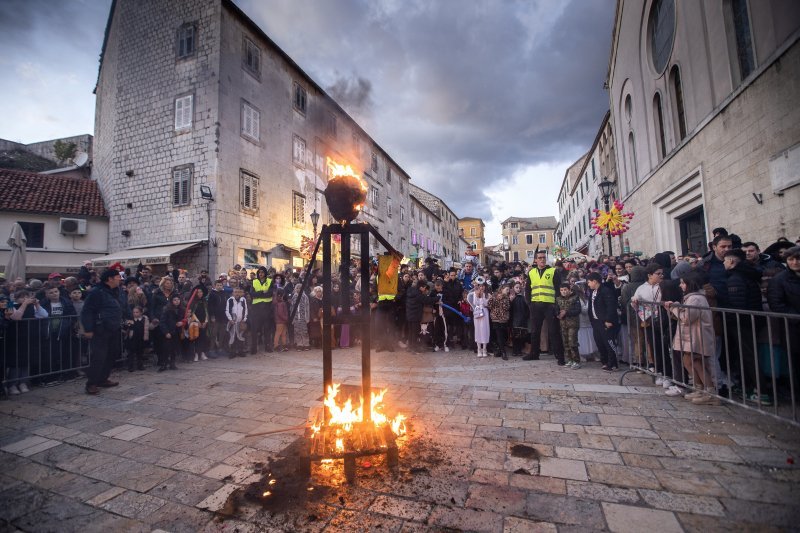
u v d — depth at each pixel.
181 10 14.56
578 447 3.19
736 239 5.41
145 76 15.05
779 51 6.46
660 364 5.38
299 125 18.42
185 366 7.24
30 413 4.55
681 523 2.17
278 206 16.61
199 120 13.90
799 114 6.22
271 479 2.85
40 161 26.92
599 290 6.01
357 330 9.37
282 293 8.98
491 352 7.82
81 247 15.30
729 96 7.92
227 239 13.81
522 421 3.83
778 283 4.03
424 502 2.46
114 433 3.87
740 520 2.18
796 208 6.36
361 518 2.32
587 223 27.91
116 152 15.45
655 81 12.08
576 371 5.96
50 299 6.30
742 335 4.34
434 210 46.66
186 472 3.02
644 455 3.00
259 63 15.94
